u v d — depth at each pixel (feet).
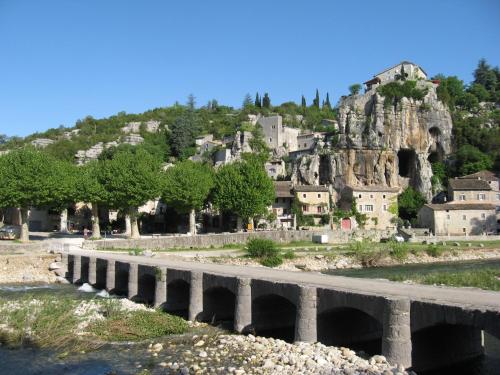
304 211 440.04
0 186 258.57
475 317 71.92
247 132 579.48
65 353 99.60
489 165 481.87
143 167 309.42
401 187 487.61
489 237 361.51
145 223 433.07
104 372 88.43
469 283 164.86
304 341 95.91
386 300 81.92
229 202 346.74
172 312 140.97
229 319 130.00
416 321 80.23
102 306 141.69
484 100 618.03
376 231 361.92
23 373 88.79
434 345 86.74
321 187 450.30
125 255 209.46
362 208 443.73
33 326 116.16
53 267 217.97
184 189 333.62
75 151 642.63
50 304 136.67
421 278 176.96
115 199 303.27
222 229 421.18
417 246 319.06
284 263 259.80
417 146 495.82
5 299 157.89
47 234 347.97
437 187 479.41
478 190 421.18
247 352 95.66
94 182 306.96
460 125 508.94
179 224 436.76
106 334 112.68
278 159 549.13
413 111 497.05
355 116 503.20
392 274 221.66
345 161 488.44
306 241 343.05
